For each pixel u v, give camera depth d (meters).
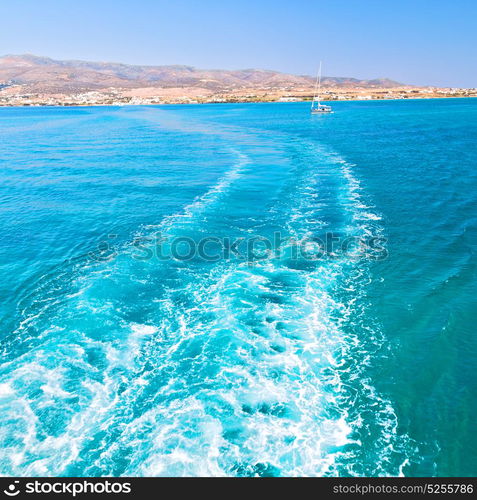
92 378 14.65
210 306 19.28
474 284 20.62
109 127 108.44
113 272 22.89
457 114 134.38
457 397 13.81
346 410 13.30
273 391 14.02
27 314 18.86
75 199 37.66
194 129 101.31
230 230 29.33
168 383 14.38
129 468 11.32
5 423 12.70
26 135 90.69
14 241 27.77
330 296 20.08
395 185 40.22
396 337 16.89
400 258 23.81
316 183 42.47
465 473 11.27
